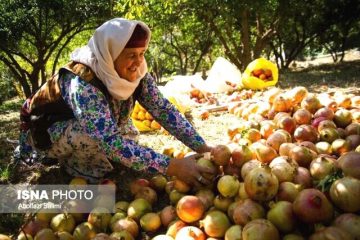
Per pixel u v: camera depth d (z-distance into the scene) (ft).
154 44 70.54
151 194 9.52
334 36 71.41
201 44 65.36
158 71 84.99
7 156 14.51
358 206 6.80
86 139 9.79
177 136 10.47
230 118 17.87
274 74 26.37
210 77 27.27
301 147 9.18
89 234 8.11
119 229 8.22
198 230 7.67
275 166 8.21
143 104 10.56
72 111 10.02
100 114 8.71
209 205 8.58
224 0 39.04
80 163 10.89
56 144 10.44
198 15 44.88
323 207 6.66
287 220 6.98
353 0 59.00
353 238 6.38
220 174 9.14
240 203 7.72
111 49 8.69
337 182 7.07
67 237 8.05
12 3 37.17
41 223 8.55
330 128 11.03
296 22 64.95
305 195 6.85
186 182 8.82
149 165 8.70
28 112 10.65
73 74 9.11
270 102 14.34
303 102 12.98
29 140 11.50
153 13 38.73
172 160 8.79
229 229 7.47
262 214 7.45
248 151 9.02
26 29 38.96
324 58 99.25
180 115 10.50
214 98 22.80
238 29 55.52
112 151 8.56
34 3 37.01
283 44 79.56
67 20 40.22
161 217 8.57
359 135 10.46
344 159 7.98
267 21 53.78
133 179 11.09
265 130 11.62
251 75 26.32
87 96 8.78
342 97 13.98
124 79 9.14
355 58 77.61
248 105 17.83
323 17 63.31
